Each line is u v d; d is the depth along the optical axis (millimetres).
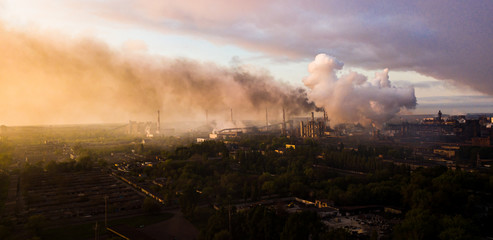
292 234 196375
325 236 195250
